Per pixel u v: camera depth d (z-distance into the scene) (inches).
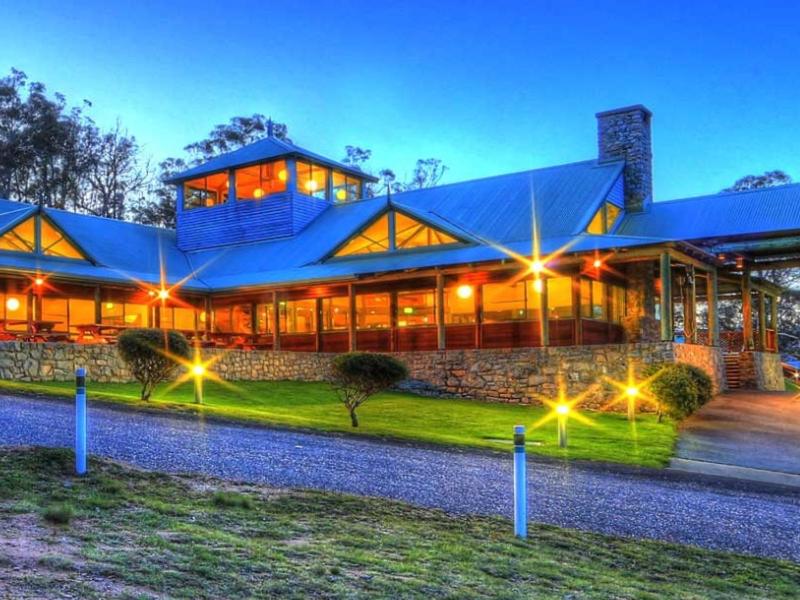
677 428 658.8
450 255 994.7
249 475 333.7
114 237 1291.8
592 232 1042.1
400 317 1077.8
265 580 185.0
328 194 1414.9
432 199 1250.6
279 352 951.6
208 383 836.6
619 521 319.6
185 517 246.5
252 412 584.4
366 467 383.6
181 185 1455.5
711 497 386.0
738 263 1026.7
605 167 1148.5
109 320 1117.1
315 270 1091.3
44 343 719.1
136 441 394.9
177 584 173.6
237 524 245.8
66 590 159.0
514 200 1141.1
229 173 1392.7
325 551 222.1
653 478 430.3
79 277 974.4
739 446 576.1
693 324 960.9
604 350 812.0
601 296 1015.0
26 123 1962.4
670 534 306.0
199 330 1203.2
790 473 478.9
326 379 986.1
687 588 233.6
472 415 701.9
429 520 285.9
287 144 1446.9
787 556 288.5
